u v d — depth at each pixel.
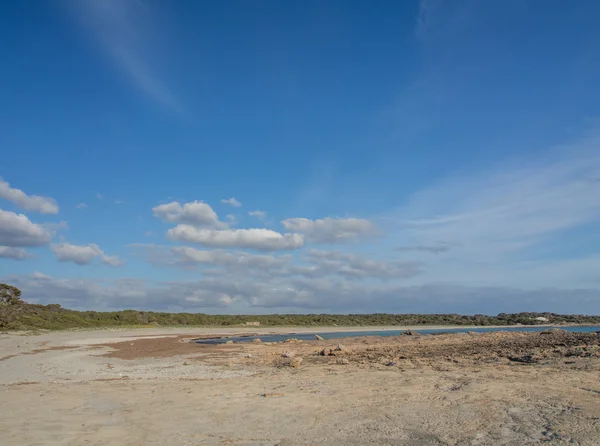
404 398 11.51
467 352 24.62
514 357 20.20
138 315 85.88
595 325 117.69
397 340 37.44
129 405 11.27
